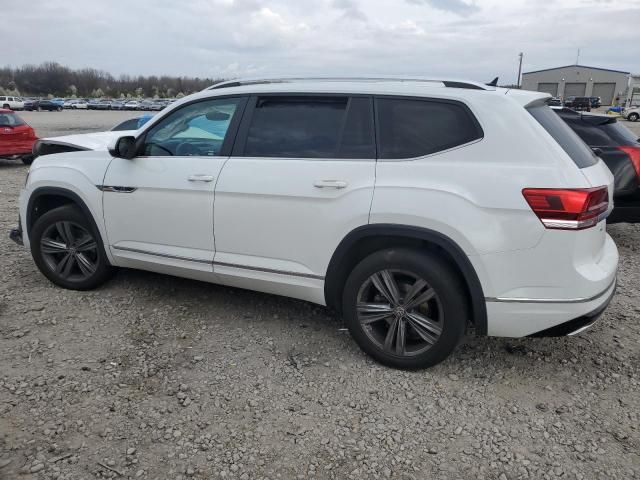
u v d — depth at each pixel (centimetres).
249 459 265
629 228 727
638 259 589
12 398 307
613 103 7531
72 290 461
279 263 362
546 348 376
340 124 349
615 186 591
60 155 462
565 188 289
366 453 271
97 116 4694
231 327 402
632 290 490
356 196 329
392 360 341
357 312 345
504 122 308
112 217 421
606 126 614
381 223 322
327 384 329
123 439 277
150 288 467
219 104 390
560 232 291
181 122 403
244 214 366
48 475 250
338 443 278
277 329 399
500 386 330
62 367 340
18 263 529
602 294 309
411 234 315
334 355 363
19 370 336
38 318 407
